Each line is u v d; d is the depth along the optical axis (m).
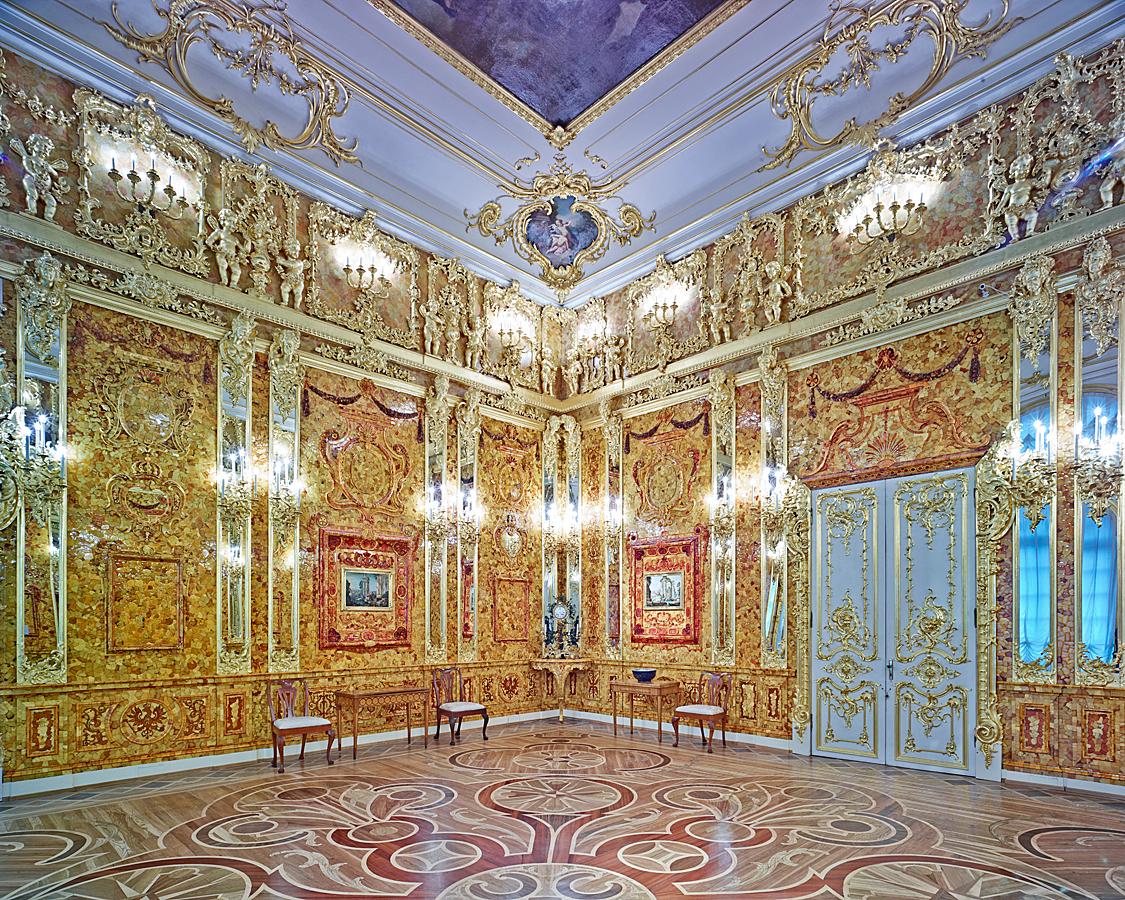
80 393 8.21
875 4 8.30
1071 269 8.13
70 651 7.88
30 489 7.70
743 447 11.30
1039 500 8.14
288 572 9.87
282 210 10.47
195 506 9.05
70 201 8.33
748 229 11.58
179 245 9.27
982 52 8.45
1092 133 8.09
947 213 9.27
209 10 8.40
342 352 10.96
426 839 6.14
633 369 13.23
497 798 7.42
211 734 8.91
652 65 9.15
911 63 8.85
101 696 8.06
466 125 10.24
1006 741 8.17
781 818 6.72
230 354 9.59
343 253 11.18
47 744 7.64
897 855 5.74
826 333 10.43
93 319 8.40
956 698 8.62
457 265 12.87
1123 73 7.88
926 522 9.12
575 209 12.27
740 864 5.55
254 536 9.58
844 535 9.92
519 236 12.82
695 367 12.16
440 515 11.98
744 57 9.04
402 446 11.63
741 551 11.10
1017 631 8.19
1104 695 7.54
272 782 8.09
